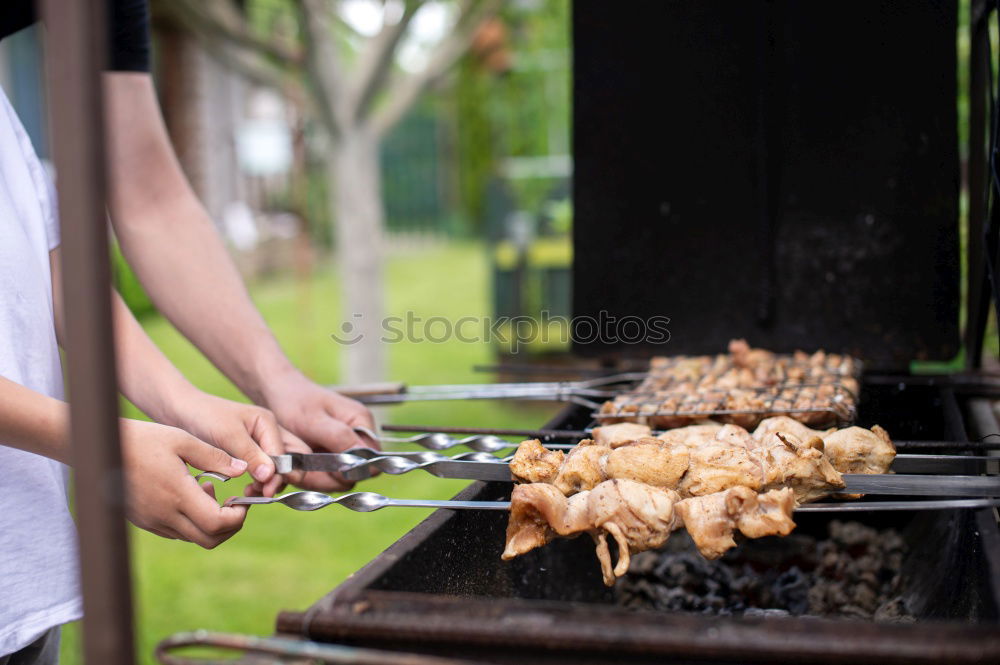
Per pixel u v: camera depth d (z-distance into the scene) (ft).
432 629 2.65
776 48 6.92
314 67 17.49
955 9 6.61
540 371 6.53
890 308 6.91
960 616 3.55
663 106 7.25
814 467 3.80
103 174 2.11
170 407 4.60
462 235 57.16
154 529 3.94
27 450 3.75
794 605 5.25
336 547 12.43
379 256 18.29
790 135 6.97
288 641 2.46
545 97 27.43
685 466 3.81
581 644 2.56
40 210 5.06
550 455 3.95
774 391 5.42
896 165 6.81
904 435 6.07
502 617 2.66
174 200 5.82
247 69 19.10
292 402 5.28
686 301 7.32
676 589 5.44
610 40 7.29
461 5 18.44
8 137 4.96
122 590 2.17
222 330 5.59
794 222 7.04
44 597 4.56
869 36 6.77
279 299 33.99
